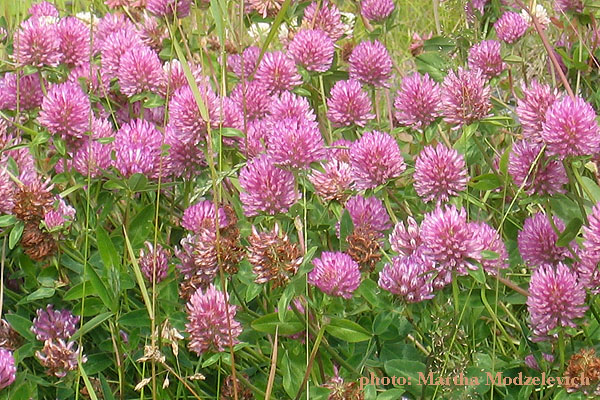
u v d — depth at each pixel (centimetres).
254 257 79
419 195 86
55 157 93
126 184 88
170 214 92
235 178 91
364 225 86
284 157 83
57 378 85
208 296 81
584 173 93
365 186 86
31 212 85
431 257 80
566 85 90
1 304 87
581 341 85
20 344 88
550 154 83
